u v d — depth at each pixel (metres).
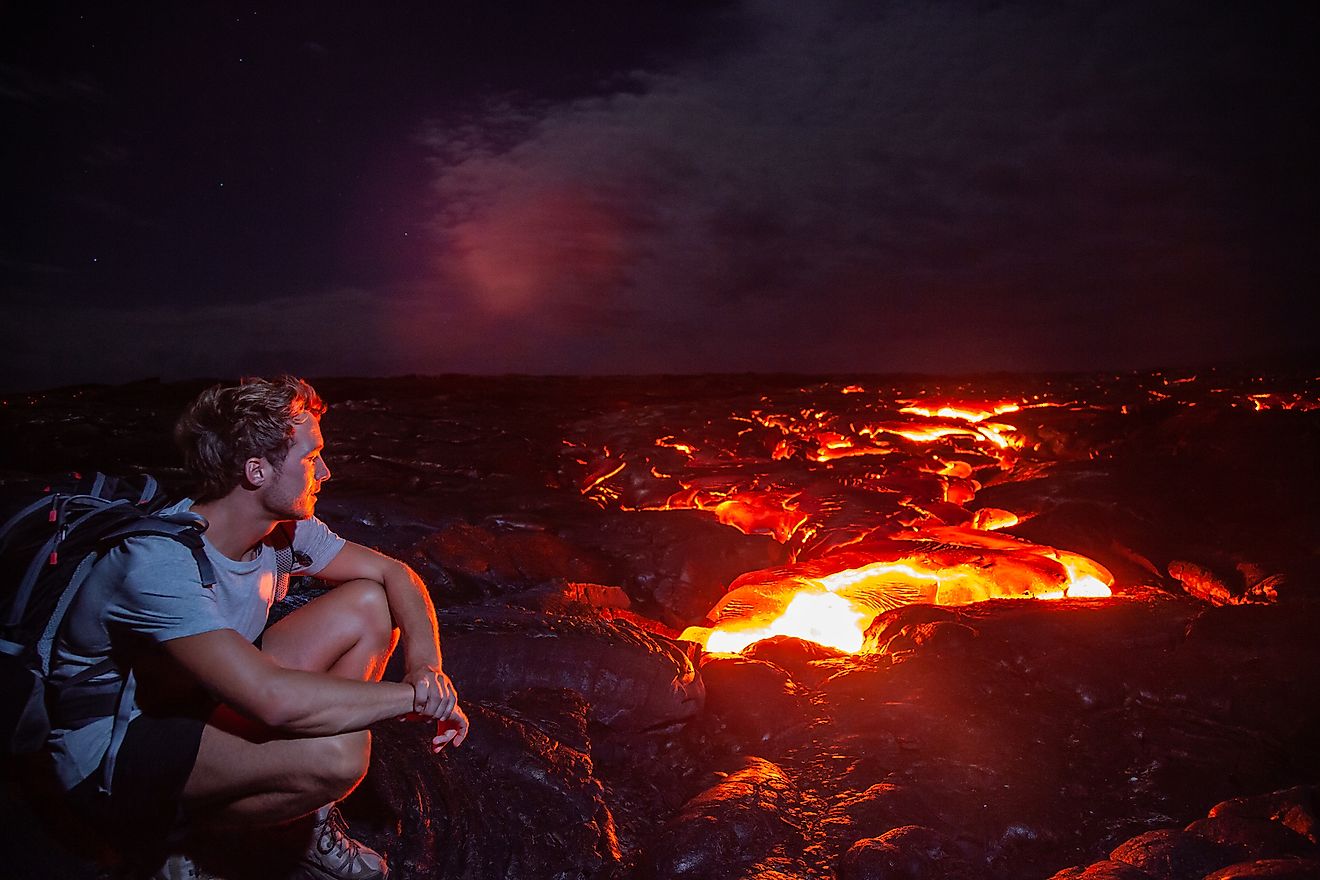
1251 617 4.79
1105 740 4.05
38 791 2.41
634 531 7.18
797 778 3.75
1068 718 4.23
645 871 3.09
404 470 8.61
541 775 3.44
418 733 3.48
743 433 10.14
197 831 2.59
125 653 2.31
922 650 4.82
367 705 2.37
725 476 8.48
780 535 7.39
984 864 3.21
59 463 8.76
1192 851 2.99
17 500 2.30
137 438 9.42
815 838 3.31
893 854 3.03
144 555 2.21
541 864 3.18
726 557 6.94
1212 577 6.17
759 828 3.25
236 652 2.24
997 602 5.41
